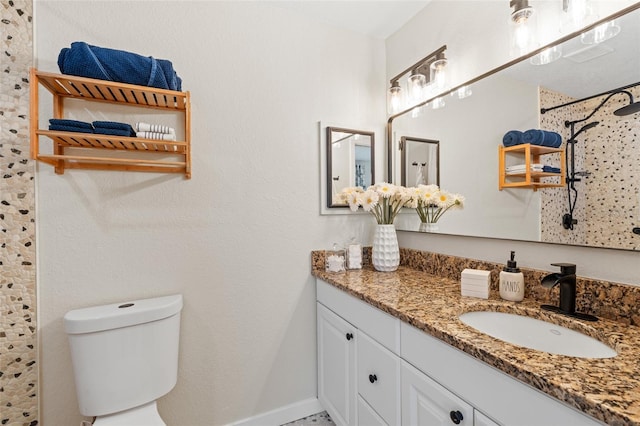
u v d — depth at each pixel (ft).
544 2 3.59
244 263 4.91
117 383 3.54
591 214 3.08
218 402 4.75
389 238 5.26
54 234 3.77
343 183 5.70
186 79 4.47
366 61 6.03
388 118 6.13
